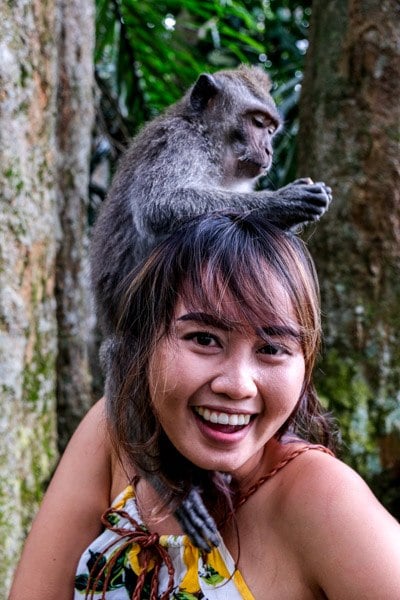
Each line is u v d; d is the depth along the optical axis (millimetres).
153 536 1719
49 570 1979
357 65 4770
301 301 1678
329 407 4574
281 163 7262
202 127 3877
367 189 4746
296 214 2883
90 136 5719
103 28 6727
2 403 3699
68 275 5578
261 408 1625
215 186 3861
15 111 3758
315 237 4910
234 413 1590
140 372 1777
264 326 1579
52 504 2100
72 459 2203
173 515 1771
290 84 7355
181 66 7051
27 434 3922
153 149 3664
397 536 1481
